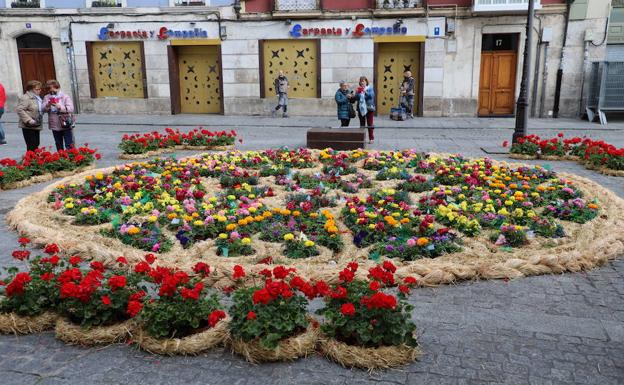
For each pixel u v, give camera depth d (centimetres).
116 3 2064
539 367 378
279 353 377
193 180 881
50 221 682
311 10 1966
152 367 376
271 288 375
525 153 1195
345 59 2002
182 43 2058
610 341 413
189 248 588
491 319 447
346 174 959
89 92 2148
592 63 1881
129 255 550
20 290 415
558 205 727
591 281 523
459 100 1981
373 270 400
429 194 825
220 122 1906
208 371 371
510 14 1880
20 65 2173
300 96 2075
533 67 1934
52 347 402
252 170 988
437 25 1927
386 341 379
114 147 1364
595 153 1081
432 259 544
